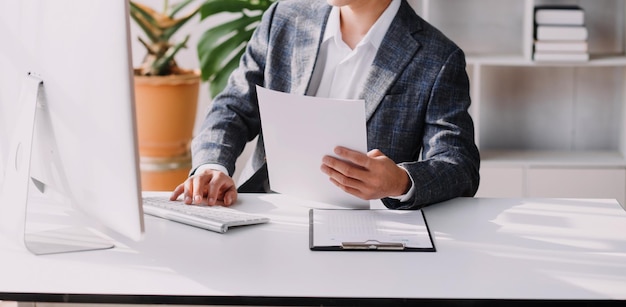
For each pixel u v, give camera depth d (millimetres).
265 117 1711
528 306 1312
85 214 1561
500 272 1426
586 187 3287
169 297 1336
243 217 1694
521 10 3406
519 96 3502
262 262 1477
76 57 1404
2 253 1522
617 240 1591
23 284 1378
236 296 1331
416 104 2037
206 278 1401
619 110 3465
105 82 1356
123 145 1364
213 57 3211
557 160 3311
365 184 1686
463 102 2039
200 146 2082
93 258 1502
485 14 3426
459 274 1417
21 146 1525
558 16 3156
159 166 3223
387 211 1759
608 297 1314
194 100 3262
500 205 1828
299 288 1355
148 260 1491
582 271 1429
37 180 1687
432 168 1815
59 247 1553
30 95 1504
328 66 2137
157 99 3160
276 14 2230
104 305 2025
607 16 3389
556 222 1706
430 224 1696
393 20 2078
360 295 1328
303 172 1738
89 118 1400
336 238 1583
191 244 1575
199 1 3576
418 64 2041
